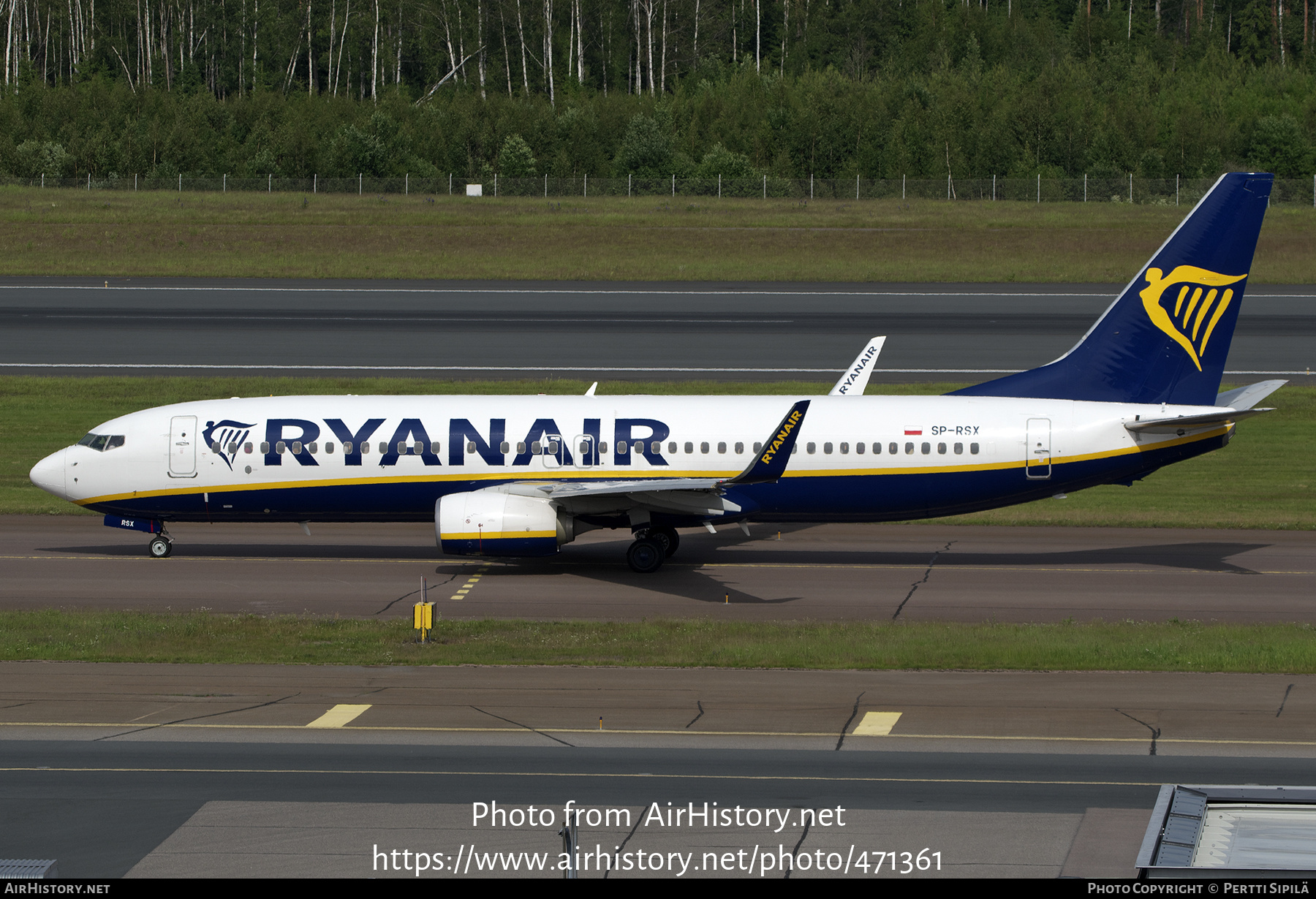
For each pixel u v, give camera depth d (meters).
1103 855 54.22
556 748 67.44
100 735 69.06
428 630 92.00
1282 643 90.62
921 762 65.38
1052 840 55.88
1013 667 84.06
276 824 57.44
